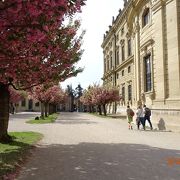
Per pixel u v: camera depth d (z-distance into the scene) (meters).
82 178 8.63
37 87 17.70
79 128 25.47
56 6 7.54
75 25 16.00
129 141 16.94
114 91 53.53
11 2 7.27
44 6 7.46
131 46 47.72
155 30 27.38
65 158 11.70
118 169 9.80
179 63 23.53
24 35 8.13
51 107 60.47
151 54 29.14
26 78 13.78
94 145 15.27
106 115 55.09
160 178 8.66
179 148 14.36
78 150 13.64
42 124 29.83
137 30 34.69
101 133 21.39
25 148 13.67
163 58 25.75
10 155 11.66
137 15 34.66
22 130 23.00
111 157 11.94
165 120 24.77
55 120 38.16
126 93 51.09
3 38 8.05
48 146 14.88
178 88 23.58
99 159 11.52
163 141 17.00
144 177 8.77
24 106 103.19
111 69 64.75
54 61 14.02
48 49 11.49
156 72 27.47
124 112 52.97
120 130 24.06
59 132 21.72
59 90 55.53
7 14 7.46
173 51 24.30
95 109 83.75
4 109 15.34
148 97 29.91
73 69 17.05
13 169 9.50
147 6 30.86
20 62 10.93
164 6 25.80
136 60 35.34
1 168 9.50
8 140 15.34
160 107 25.83
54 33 10.87
